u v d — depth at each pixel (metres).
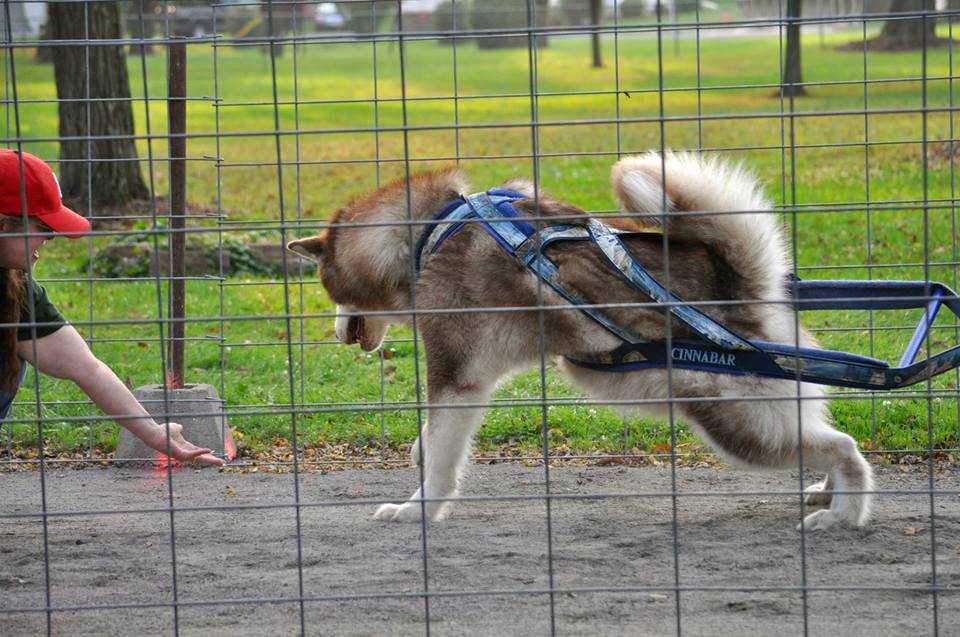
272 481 6.24
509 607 3.96
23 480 6.31
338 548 4.82
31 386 8.20
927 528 4.93
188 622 3.88
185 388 6.73
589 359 5.21
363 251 5.72
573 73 36.06
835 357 4.78
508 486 6.01
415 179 5.68
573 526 5.12
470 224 5.33
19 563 4.66
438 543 4.87
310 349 9.52
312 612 3.95
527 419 7.19
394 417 7.46
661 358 5.05
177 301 6.79
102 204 15.15
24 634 3.77
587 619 3.82
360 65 39.81
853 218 13.05
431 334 5.39
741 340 4.87
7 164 4.24
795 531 4.94
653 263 5.11
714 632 3.67
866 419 6.86
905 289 5.09
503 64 40.56
